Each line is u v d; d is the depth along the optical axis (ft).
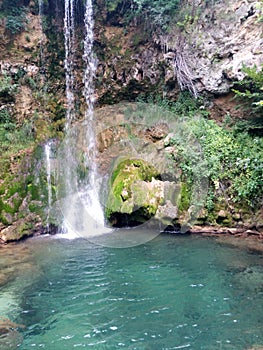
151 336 11.18
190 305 13.30
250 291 14.43
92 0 32.22
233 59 27.22
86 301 13.73
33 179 24.27
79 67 32.12
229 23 27.96
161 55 30.89
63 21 31.68
